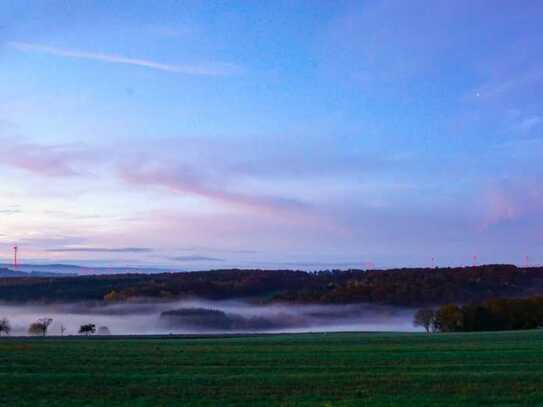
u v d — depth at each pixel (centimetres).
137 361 3612
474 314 8769
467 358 3694
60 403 2506
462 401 2497
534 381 2891
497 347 4316
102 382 2908
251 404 2470
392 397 2572
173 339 5919
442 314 8856
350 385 2819
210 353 4000
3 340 5497
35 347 4416
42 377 3030
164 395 2644
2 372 3206
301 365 3438
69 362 3556
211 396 2619
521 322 8762
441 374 3078
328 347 4428
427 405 2433
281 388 2764
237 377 3030
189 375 3102
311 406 2420
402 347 4388
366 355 3866
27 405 2473
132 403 2503
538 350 4088
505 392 2656
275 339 5597
